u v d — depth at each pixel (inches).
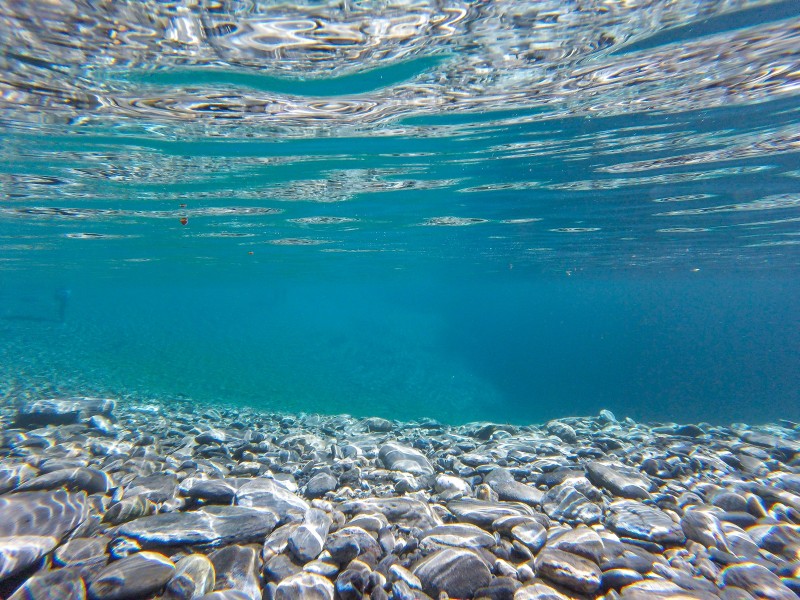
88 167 56.2
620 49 31.9
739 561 22.9
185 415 74.1
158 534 23.0
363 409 123.9
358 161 55.7
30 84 34.9
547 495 29.4
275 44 30.2
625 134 47.0
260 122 42.7
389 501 27.6
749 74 35.3
